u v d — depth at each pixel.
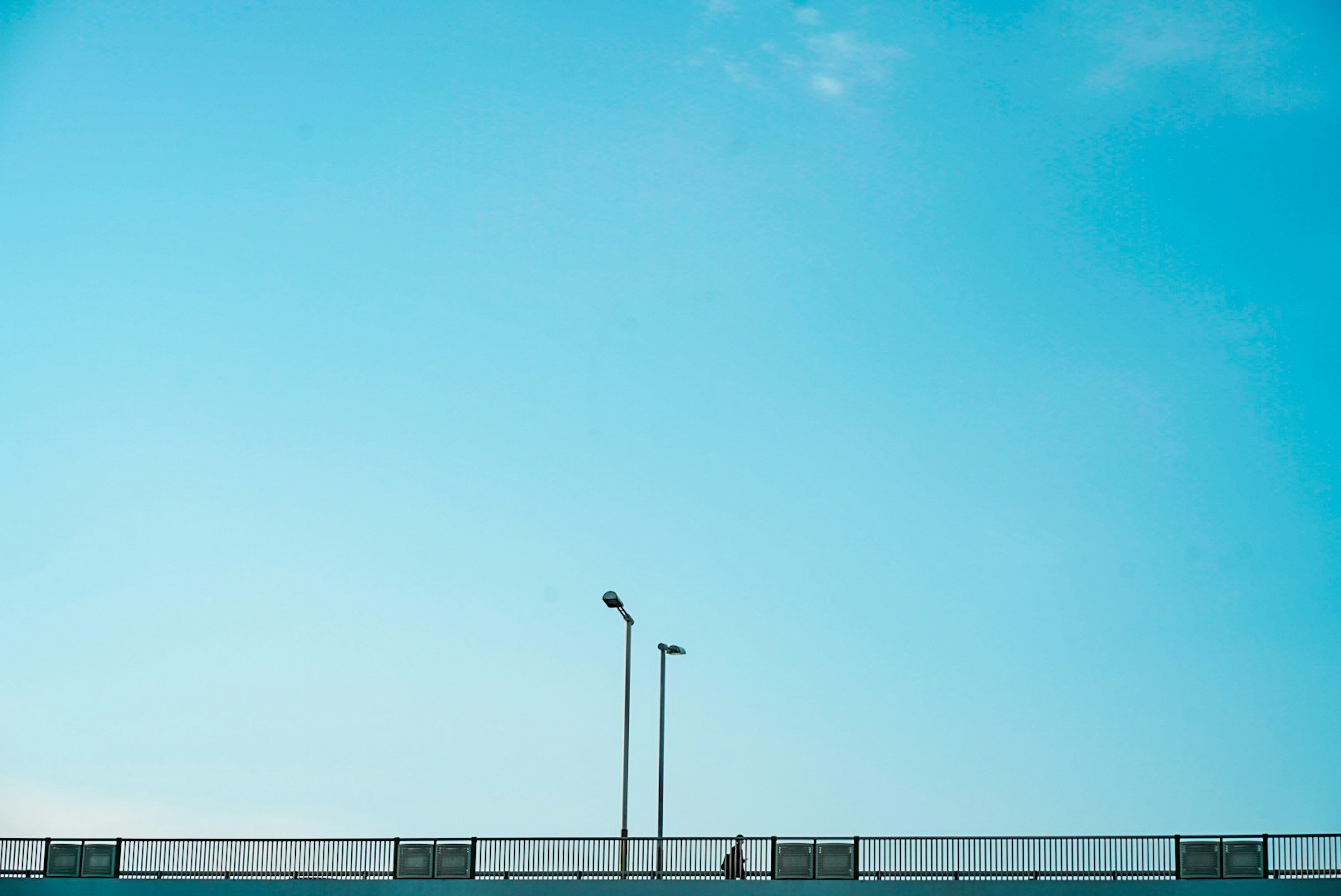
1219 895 41.69
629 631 57.72
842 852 45.06
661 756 57.31
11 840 50.66
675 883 46.06
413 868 48.19
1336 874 41.25
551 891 46.94
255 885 48.91
